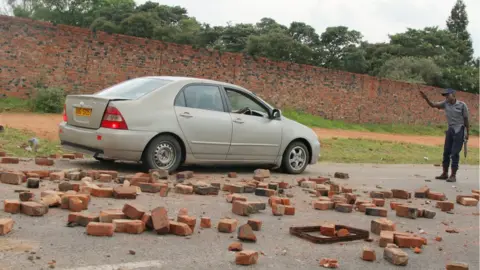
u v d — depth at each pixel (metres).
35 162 8.58
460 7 97.12
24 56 20.36
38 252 3.89
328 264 4.09
